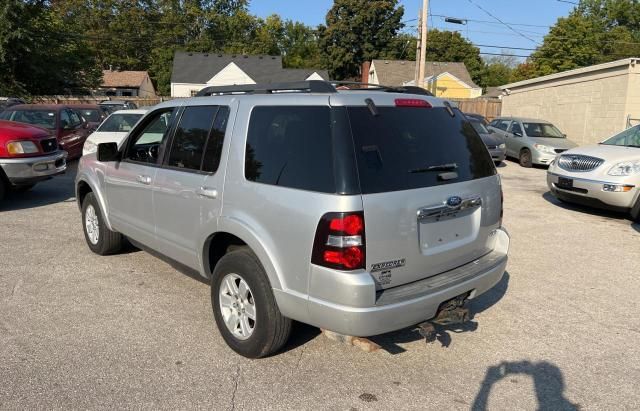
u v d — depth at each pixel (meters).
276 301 3.38
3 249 6.18
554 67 48.28
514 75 54.69
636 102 16.89
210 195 3.79
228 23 65.62
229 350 3.84
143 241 4.89
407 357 3.82
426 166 3.42
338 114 3.18
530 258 6.37
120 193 5.12
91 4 58.97
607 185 8.34
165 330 4.14
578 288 5.35
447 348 3.97
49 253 6.04
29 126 8.84
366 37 56.25
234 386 3.38
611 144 9.52
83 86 36.03
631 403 3.29
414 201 3.26
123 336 4.03
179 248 4.30
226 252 4.18
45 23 31.34
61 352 3.76
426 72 46.72
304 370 3.59
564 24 47.62
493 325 4.41
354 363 3.70
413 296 3.18
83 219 6.10
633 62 16.48
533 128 16.56
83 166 5.92
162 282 5.18
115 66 62.84
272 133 3.47
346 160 3.07
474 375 3.60
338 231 2.99
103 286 5.05
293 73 49.34
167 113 4.63
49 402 3.16
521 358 3.85
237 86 4.05
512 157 16.92
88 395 3.24
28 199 9.23
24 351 3.76
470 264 3.77
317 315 3.15
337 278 3.00
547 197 10.73
